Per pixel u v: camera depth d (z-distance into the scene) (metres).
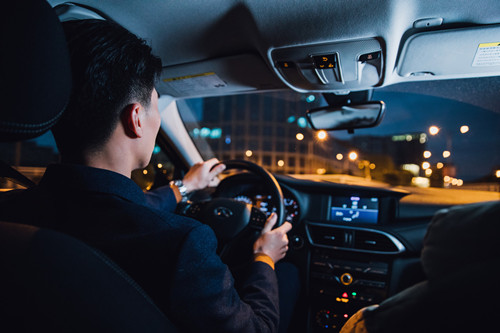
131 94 0.63
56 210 0.59
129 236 0.56
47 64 0.45
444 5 1.02
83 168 0.59
